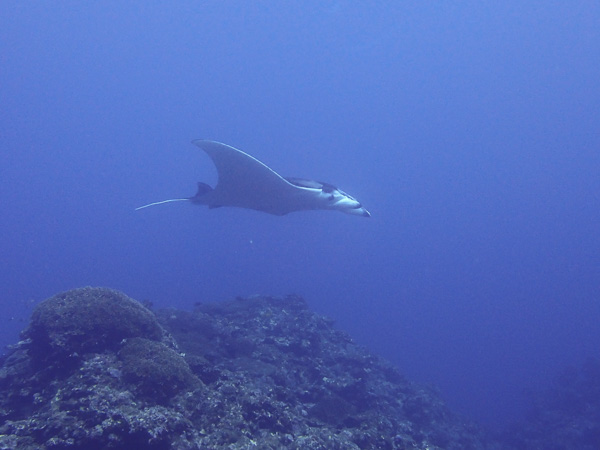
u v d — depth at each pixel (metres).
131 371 6.44
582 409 20.06
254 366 10.23
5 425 5.43
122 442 5.20
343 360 12.71
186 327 11.40
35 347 7.05
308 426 7.55
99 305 7.54
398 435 8.80
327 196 9.62
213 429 6.03
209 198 10.45
